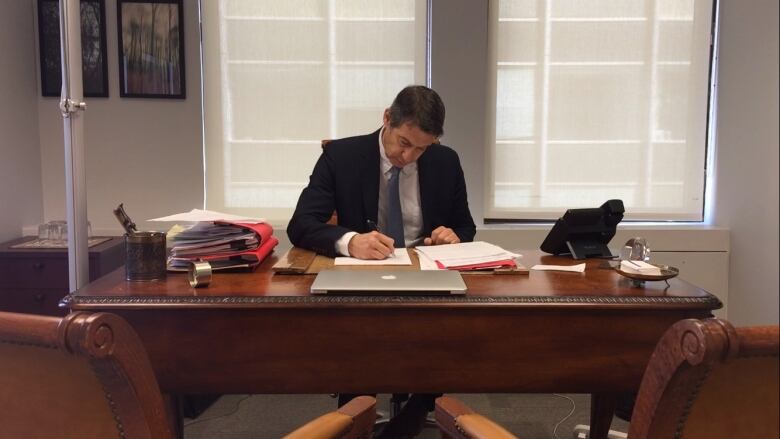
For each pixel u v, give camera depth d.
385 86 3.05
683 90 3.12
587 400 2.55
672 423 0.75
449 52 2.94
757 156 2.79
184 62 2.95
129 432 0.77
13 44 2.75
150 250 1.34
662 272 1.28
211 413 2.42
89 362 0.71
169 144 3.00
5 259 2.46
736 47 2.92
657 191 3.18
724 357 0.65
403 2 3.00
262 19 3.00
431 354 1.19
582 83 3.11
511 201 3.17
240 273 1.43
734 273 2.95
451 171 2.02
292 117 3.05
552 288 1.28
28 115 2.87
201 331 1.18
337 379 1.20
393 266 1.46
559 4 3.06
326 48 3.02
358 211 1.91
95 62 2.93
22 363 0.75
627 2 3.07
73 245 1.56
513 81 3.10
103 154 2.98
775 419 0.73
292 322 1.18
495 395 2.60
